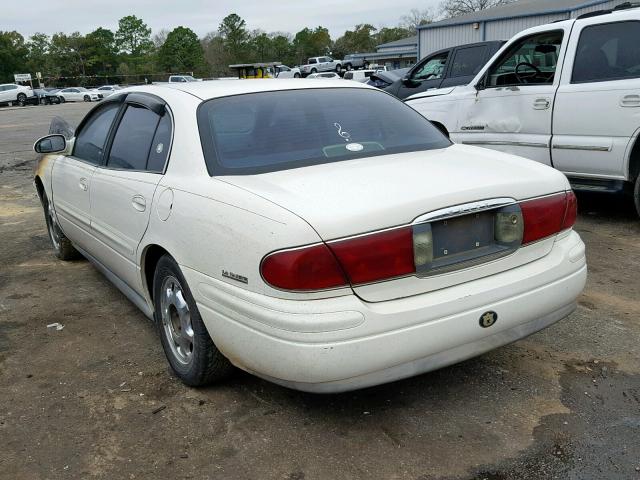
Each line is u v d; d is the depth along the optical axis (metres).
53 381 3.41
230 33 115.00
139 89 4.04
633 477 2.46
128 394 3.23
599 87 5.68
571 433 2.75
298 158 3.06
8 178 10.96
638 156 5.66
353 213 2.43
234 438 2.81
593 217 6.42
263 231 2.47
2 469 2.65
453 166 2.97
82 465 2.66
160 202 3.14
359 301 2.45
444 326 2.57
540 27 6.31
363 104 3.62
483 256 2.71
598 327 3.81
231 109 3.30
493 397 3.06
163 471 2.60
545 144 6.18
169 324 3.34
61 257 5.65
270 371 2.56
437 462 2.59
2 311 4.49
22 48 98.19
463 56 10.86
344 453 2.67
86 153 4.48
